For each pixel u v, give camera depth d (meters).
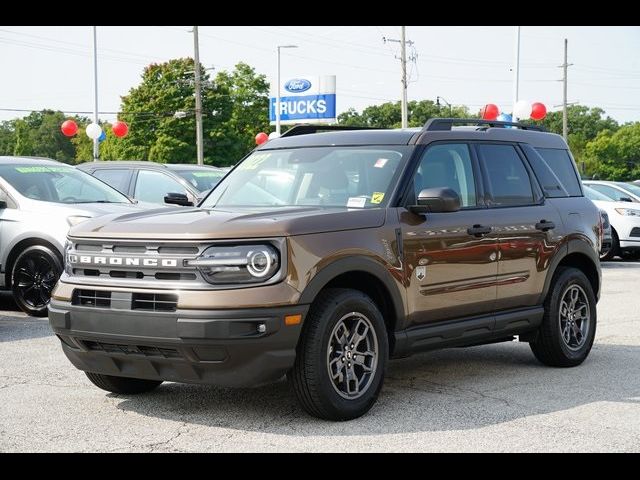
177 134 77.31
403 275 5.95
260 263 5.20
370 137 6.61
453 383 6.80
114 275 5.51
